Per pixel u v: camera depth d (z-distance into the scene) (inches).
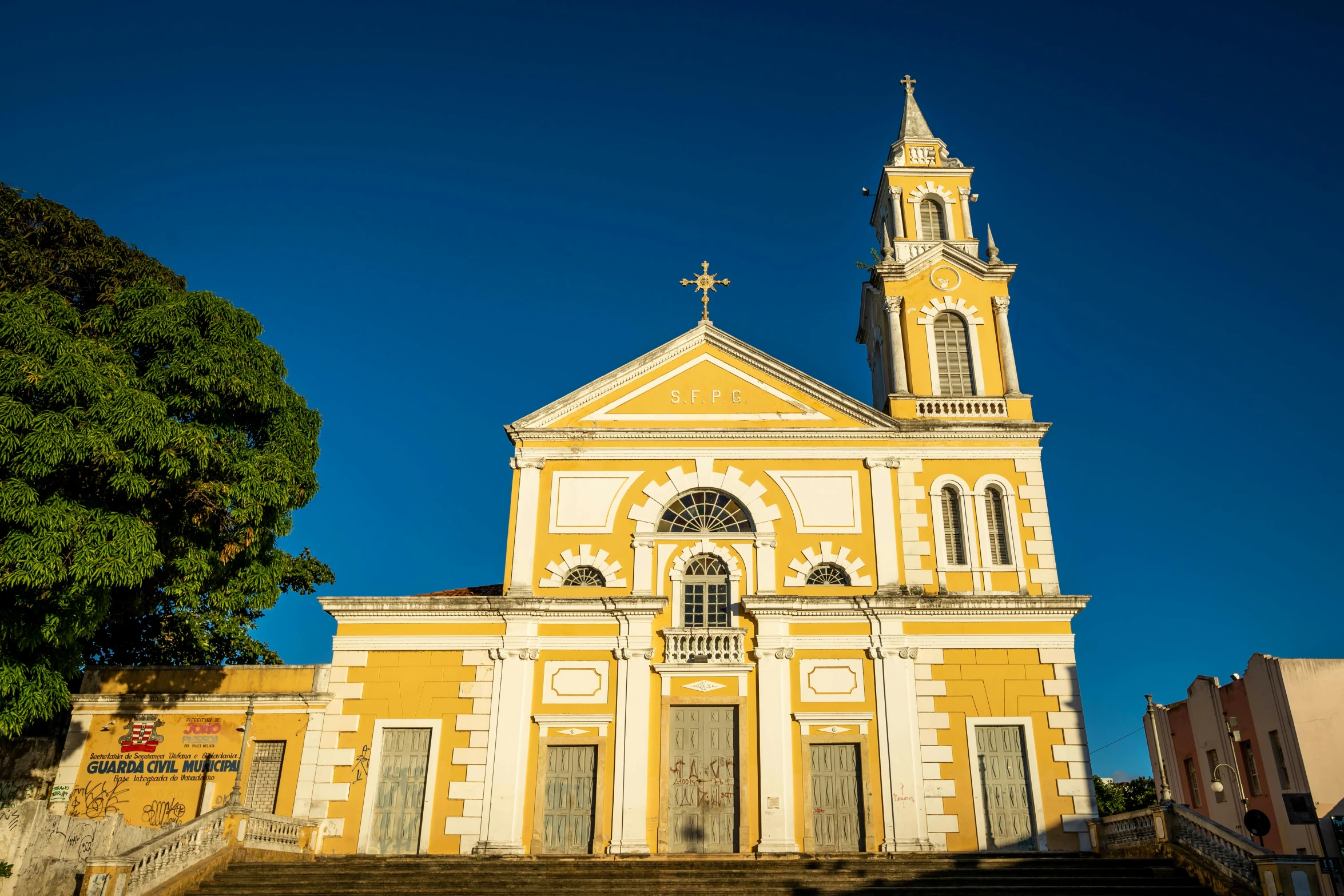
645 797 998.4
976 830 984.9
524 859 939.3
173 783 1026.7
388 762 1028.5
